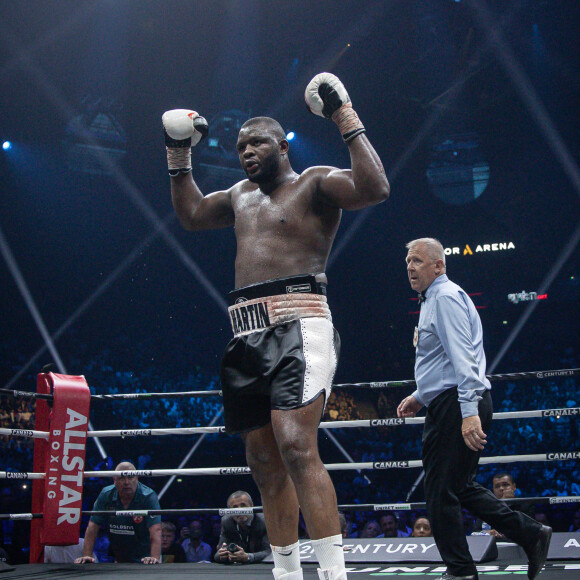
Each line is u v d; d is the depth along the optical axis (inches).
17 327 615.2
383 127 734.5
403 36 650.2
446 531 94.8
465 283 743.1
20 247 640.4
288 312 76.7
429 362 100.5
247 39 661.3
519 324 700.7
